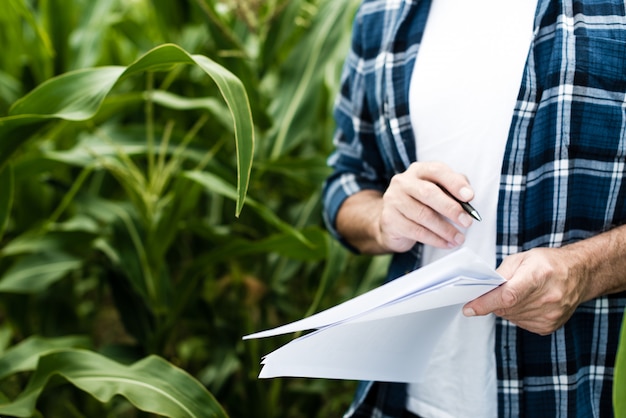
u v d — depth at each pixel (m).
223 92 0.72
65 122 1.34
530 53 0.72
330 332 0.64
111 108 1.37
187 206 1.21
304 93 1.35
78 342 1.22
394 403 0.85
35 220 1.45
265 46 1.31
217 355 1.42
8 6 1.36
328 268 1.15
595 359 0.77
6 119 0.83
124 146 1.35
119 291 1.37
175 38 1.48
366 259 1.46
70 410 1.47
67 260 1.36
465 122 0.76
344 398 1.69
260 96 1.32
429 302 0.62
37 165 1.22
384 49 0.83
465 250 0.59
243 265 1.45
